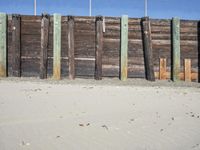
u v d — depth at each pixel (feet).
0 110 33.81
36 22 59.77
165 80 60.34
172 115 33.55
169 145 23.77
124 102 39.52
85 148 22.94
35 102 38.17
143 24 59.77
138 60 60.44
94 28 60.03
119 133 26.58
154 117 32.42
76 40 59.88
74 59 59.52
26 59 59.98
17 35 59.26
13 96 41.60
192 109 36.81
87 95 43.37
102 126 28.55
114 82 56.54
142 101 40.52
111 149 22.82
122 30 59.47
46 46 58.95
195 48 61.36
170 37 60.95
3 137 25.00
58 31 58.85
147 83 56.59
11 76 59.67
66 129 27.50
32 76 60.03
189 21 61.05
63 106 36.37
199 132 27.30
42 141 24.27
